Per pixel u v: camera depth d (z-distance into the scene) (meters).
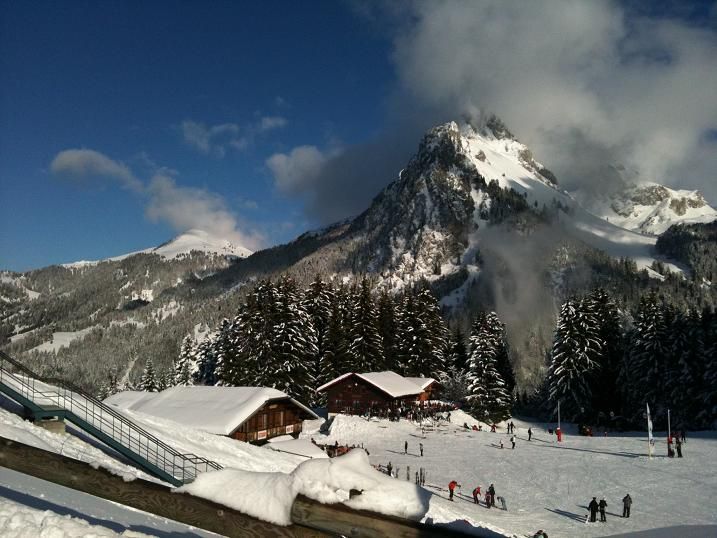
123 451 19.38
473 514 31.44
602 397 76.81
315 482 3.89
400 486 3.78
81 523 6.12
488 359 79.06
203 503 4.32
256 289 71.06
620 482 39.22
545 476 42.31
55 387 23.23
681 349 69.56
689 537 23.86
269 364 65.50
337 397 71.56
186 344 107.75
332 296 86.94
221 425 40.78
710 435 57.44
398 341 86.88
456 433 62.84
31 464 5.37
